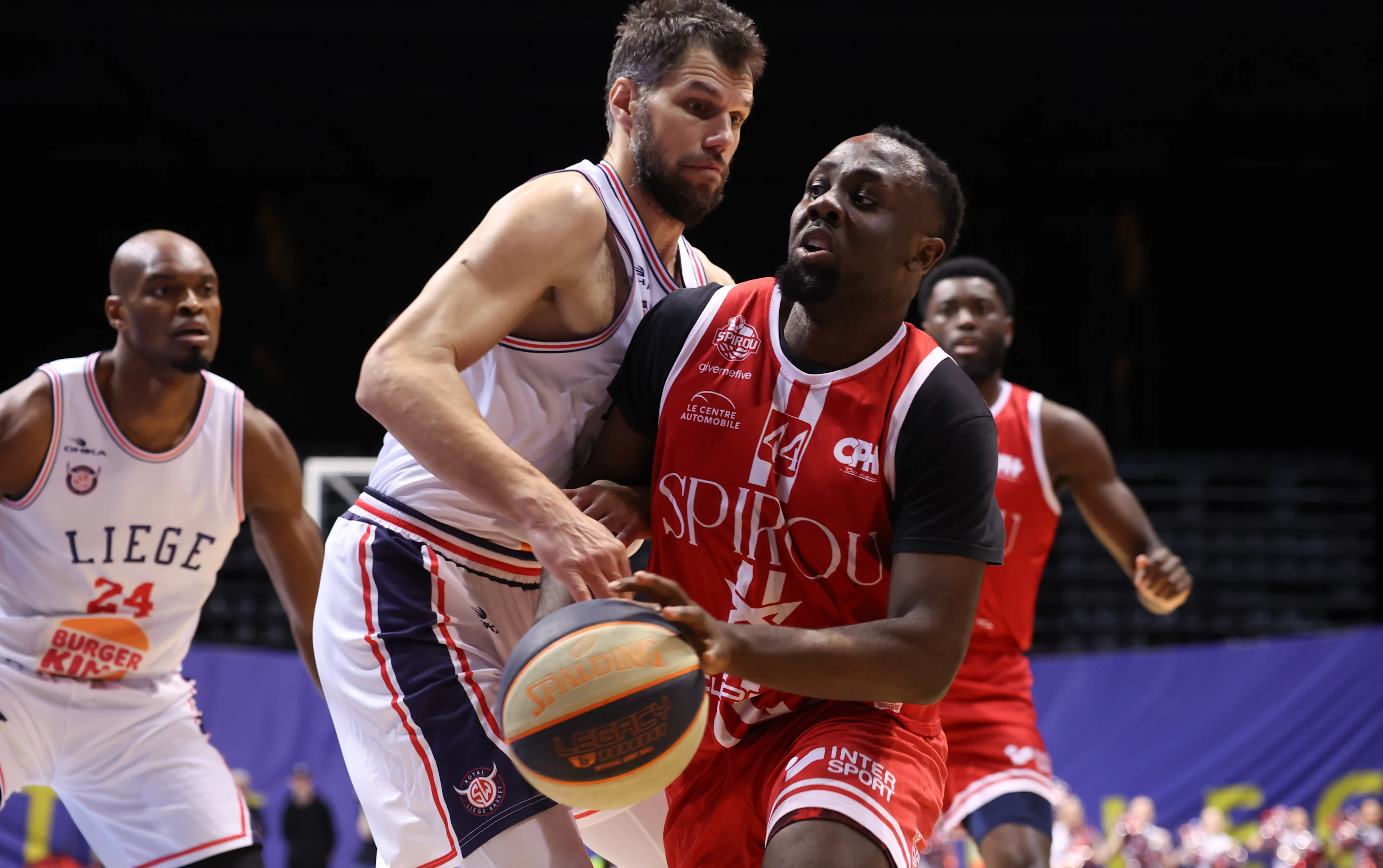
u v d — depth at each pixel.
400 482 2.45
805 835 2.14
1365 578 11.33
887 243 2.23
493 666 2.37
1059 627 11.06
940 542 2.16
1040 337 14.48
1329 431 14.13
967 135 13.50
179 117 12.97
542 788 1.99
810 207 2.25
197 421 3.29
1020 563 4.18
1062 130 13.41
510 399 2.40
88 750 3.24
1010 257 14.42
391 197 14.05
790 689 2.05
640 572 2.00
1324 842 7.70
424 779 2.26
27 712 3.21
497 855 2.20
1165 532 11.48
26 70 12.31
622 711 1.93
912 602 2.14
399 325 2.20
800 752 2.29
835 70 12.79
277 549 3.46
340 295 14.44
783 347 2.35
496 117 13.24
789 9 11.90
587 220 2.37
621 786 1.96
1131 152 13.59
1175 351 14.35
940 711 4.04
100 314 13.76
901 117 13.33
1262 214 13.96
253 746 7.59
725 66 2.45
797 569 2.31
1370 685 7.89
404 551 2.39
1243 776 7.85
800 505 2.27
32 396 3.17
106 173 13.42
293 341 14.12
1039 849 3.80
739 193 13.96
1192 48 12.27
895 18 11.96
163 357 3.15
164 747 3.27
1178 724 7.98
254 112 13.04
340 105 13.01
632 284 2.47
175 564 3.33
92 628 3.27
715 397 2.34
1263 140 13.31
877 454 2.25
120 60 12.29
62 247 13.72
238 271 14.01
